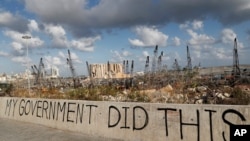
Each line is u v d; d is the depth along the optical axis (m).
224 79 20.34
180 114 7.85
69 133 10.52
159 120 8.29
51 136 10.16
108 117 9.66
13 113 14.16
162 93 13.19
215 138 7.16
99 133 9.87
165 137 8.11
